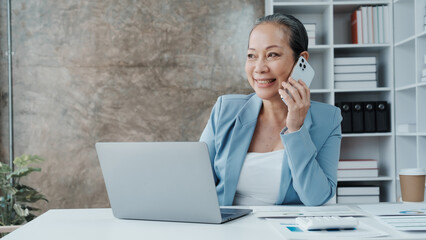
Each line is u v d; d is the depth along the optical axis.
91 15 3.82
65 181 3.82
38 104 3.81
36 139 3.81
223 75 3.87
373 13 3.53
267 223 1.23
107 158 1.32
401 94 3.50
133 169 1.29
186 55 3.85
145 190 1.28
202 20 3.86
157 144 1.24
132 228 1.19
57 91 3.82
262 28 1.67
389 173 3.54
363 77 3.51
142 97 3.84
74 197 3.82
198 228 1.17
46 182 3.81
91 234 1.12
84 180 3.83
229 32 3.87
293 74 1.60
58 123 3.82
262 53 1.67
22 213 2.98
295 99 1.55
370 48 3.62
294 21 1.68
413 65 3.49
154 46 3.85
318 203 1.57
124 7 3.83
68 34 3.81
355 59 3.51
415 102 3.49
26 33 3.80
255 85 1.70
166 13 3.85
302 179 1.54
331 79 3.47
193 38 3.86
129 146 1.28
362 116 3.51
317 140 1.70
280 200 1.67
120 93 3.84
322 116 1.74
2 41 3.69
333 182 1.66
